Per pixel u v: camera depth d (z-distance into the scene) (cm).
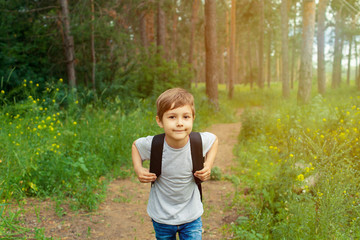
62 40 1177
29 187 448
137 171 203
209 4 1473
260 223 336
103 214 418
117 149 661
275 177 418
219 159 724
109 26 1198
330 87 3075
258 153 678
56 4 1179
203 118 1293
